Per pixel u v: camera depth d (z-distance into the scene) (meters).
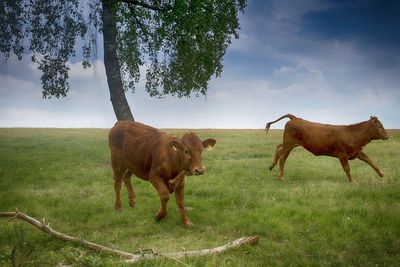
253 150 23.28
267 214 8.85
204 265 6.12
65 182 13.93
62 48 21.34
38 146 27.84
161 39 19.66
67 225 8.90
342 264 6.35
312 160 18.89
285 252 6.80
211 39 20.97
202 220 8.88
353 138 13.16
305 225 8.16
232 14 20.94
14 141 31.97
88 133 45.41
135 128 9.65
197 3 18.55
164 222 8.78
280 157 14.05
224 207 9.92
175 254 6.46
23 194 11.84
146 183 13.27
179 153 8.13
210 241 7.70
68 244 7.16
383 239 7.33
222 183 12.95
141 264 6.09
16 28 21.09
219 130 48.88
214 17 20.17
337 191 11.02
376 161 17.58
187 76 21.92
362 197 10.47
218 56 21.92
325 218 8.38
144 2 19.78
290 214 8.93
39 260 6.46
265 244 7.27
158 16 19.27
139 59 20.92
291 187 12.08
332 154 13.32
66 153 23.09
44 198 11.14
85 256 6.29
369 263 6.39
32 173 15.60
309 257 6.72
